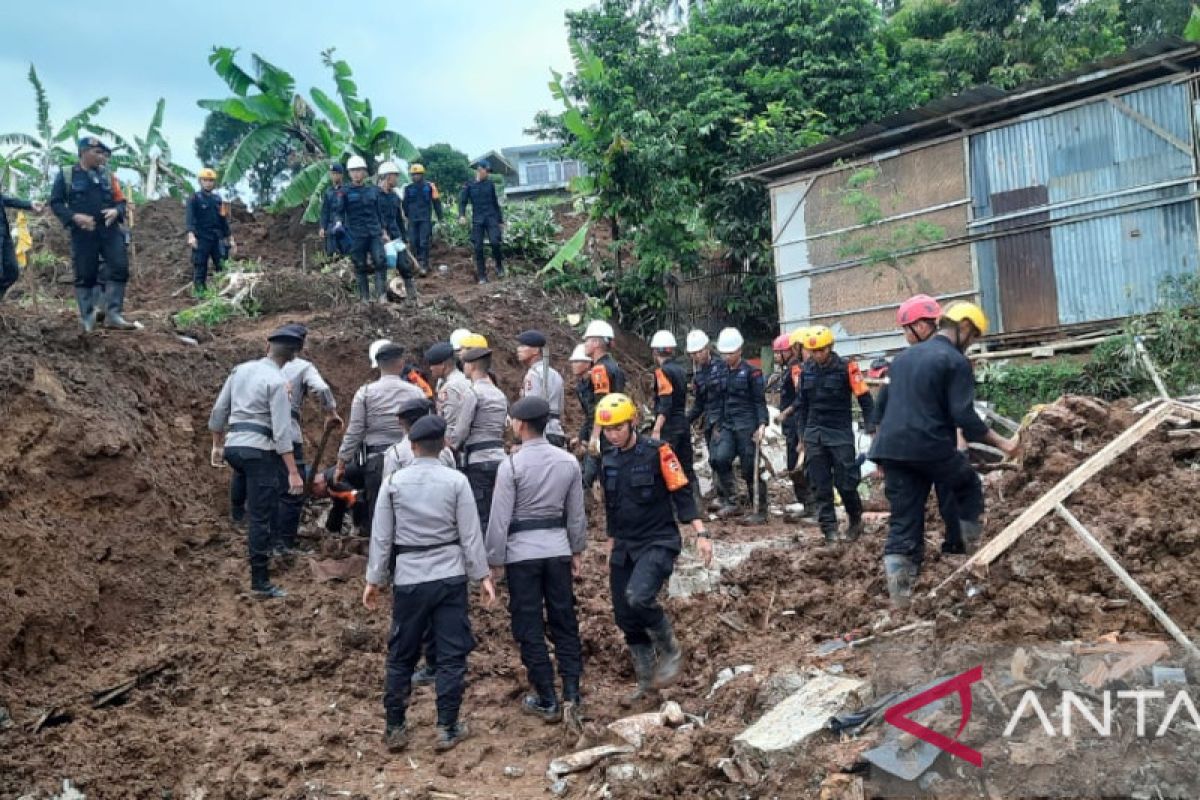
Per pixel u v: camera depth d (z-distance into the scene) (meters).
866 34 19.73
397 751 5.75
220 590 7.73
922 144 14.95
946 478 6.07
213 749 5.72
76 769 5.46
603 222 22.55
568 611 6.10
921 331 6.35
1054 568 5.68
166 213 19.38
